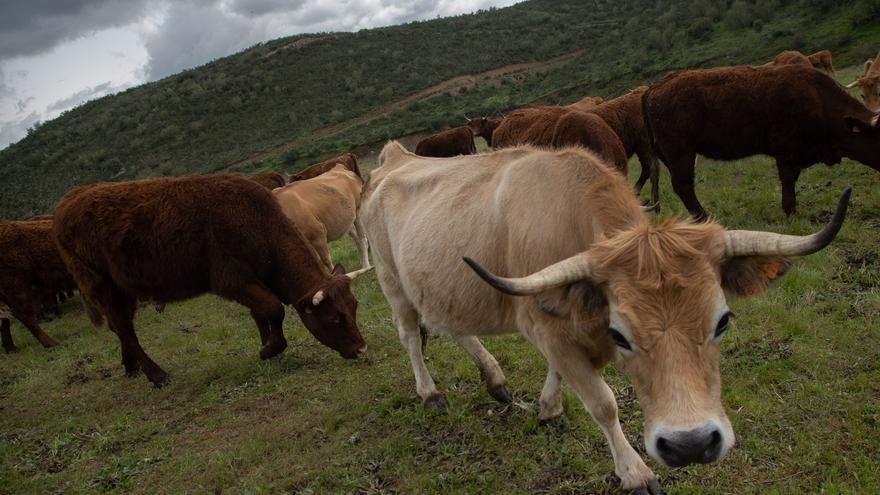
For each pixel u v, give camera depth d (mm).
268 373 6949
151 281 7285
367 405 5605
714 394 2656
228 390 6762
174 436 5891
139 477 5168
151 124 85000
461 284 4207
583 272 2834
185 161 70812
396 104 76000
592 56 69000
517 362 5680
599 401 3422
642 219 3199
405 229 4840
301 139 68688
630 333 2666
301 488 4531
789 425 3982
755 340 5113
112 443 5961
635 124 11500
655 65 50250
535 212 3590
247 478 4773
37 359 10055
